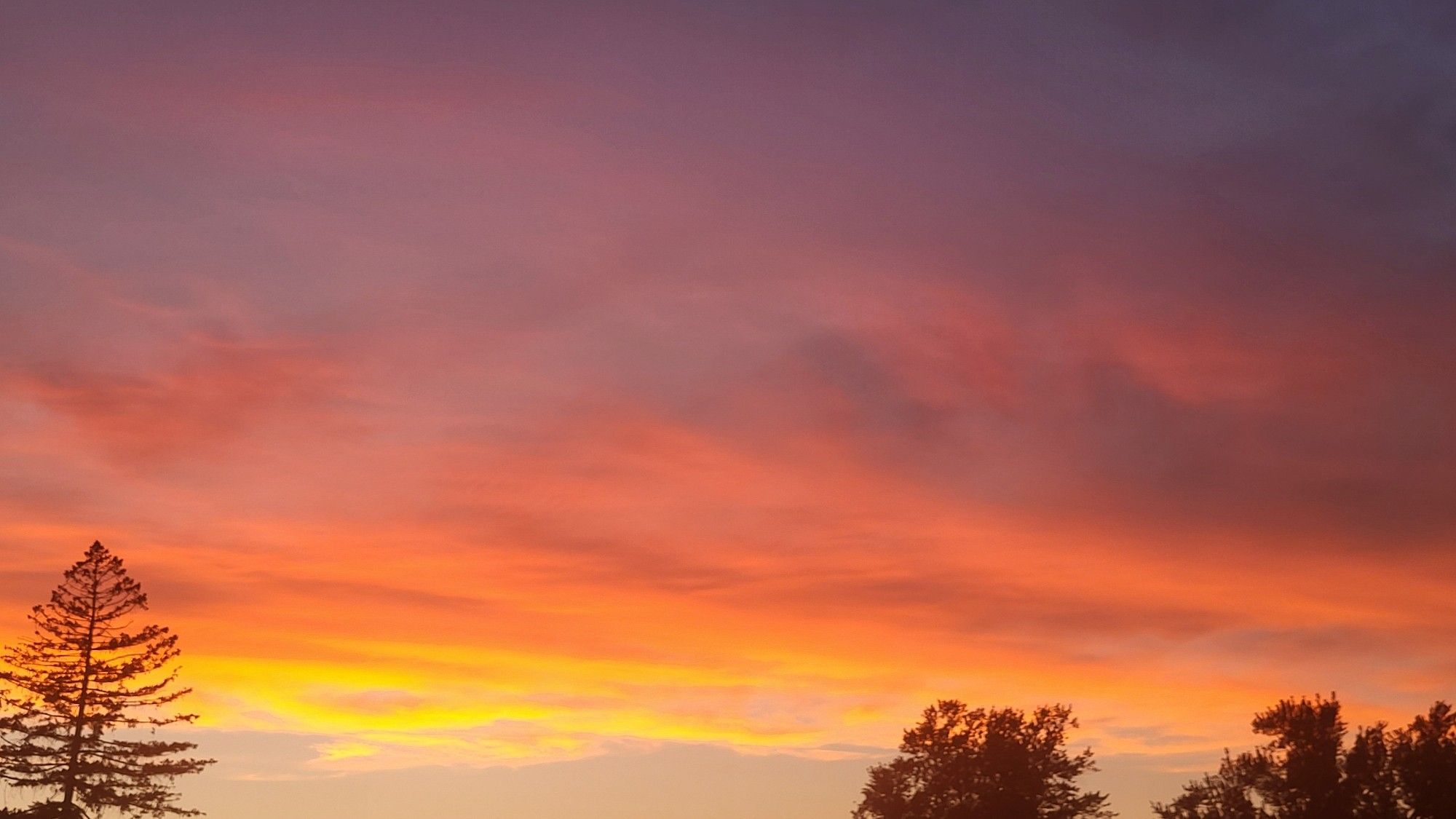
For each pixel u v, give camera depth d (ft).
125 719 230.48
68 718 225.35
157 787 227.20
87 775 222.89
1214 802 201.36
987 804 222.07
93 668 229.25
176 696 236.63
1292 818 193.16
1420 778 187.73
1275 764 197.36
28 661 228.63
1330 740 195.42
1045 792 224.74
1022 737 229.66
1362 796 191.62
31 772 220.23
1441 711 195.00
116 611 235.81
